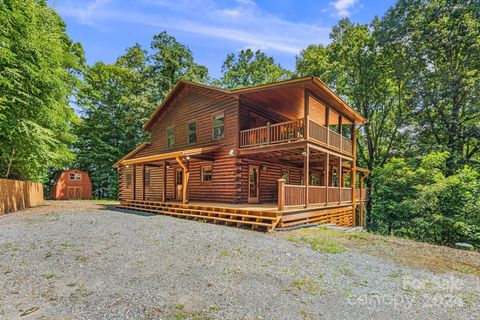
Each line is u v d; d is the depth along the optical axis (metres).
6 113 10.39
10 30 9.50
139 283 3.65
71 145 25.23
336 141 11.55
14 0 9.52
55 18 14.48
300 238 6.40
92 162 25.42
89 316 2.77
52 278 3.84
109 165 25.55
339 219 11.69
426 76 15.65
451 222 10.59
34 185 15.55
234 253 5.07
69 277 3.88
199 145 12.84
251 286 3.55
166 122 15.11
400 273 4.15
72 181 23.64
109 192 25.42
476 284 3.78
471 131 14.36
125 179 16.92
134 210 12.73
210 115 12.37
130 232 6.99
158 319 2.71
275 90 10.25
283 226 7.62
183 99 14.04
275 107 12.75
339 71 19.61
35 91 11.39
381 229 13.99
